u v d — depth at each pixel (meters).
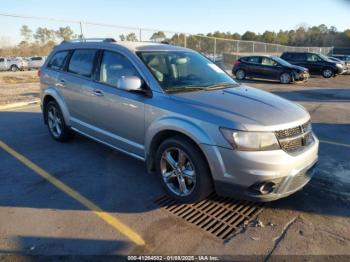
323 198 3.78
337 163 4.88
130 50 4.17
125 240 2.96
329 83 17.91
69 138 5.64
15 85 14.65
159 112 3.59
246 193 3.08
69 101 5.14
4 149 5.34
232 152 3.02
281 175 3.05
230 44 22.72
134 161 4.84
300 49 37.91
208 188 3.35
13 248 2.82
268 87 15.49
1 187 3.97
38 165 4.67
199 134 3.18
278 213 3.46
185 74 4.20
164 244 2.92
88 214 3.38
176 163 3.54
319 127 7.17
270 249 2.87
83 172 4.44
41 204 3.57
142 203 3.63
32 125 6.93
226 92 3.86
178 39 17.33
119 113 4.14
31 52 22.44
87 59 4.81
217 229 3.17
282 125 3.13
